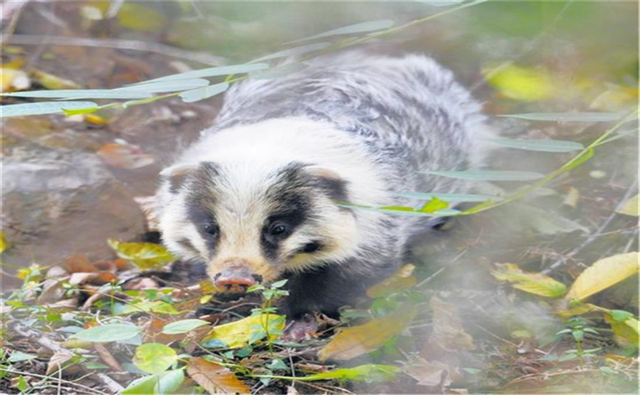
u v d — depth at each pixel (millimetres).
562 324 6848
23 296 7109
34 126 10000
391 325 6250
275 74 4926
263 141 7453
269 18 5664
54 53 11781
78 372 5953
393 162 7746
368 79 8945
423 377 5859
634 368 6098
